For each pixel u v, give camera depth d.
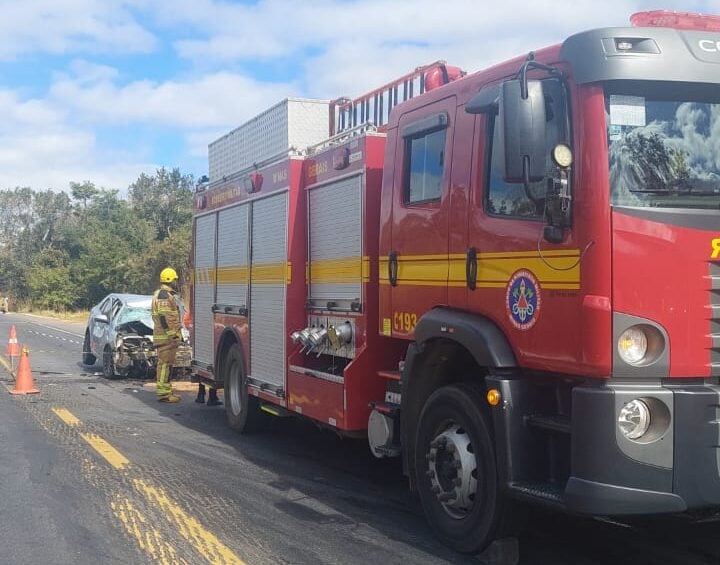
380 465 7.75
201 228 10.90
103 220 64.38
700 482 4.09
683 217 4.15
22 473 7.24
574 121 4.29
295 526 5.73
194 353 11.23
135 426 9.77
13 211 80.50
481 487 4.86
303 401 7.30
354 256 6.58
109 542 5.38
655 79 4.18
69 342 24.52
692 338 4.14
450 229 5.28
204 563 4.96
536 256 4.50
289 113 8.37
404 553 5.15
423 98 5.72
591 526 5.70
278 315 7.93
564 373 4.31
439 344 5.41
